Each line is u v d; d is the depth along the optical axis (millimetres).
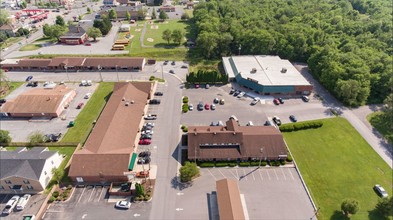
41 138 96562
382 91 121938
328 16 196000
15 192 79812
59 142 97438
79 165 82125
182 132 102500
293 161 90188
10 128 105562
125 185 80500
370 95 123938
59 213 73625
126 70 149250
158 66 154250
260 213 73750
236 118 110438
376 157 92812
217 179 83812
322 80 130500
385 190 81062
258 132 94750
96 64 147750
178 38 174125
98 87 132875
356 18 199625
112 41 184250
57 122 108812
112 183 80938
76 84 135625
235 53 168250
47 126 106500
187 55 166000
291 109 116688
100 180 82562
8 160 80438
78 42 179375
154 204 76250
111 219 72250
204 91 129625
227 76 133625
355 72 121750
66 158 91125
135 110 107500
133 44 178875
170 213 73812
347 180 84125
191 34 194875
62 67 149125
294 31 164500
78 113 113938
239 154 88812
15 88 132125
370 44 154625
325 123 108062
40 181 78000
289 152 93875
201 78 133500
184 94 127000
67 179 83625
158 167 87500
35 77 142625
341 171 87250
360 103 119312
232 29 171375
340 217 73250
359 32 171625
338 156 92938
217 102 120688
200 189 80562
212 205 76062
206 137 90812
